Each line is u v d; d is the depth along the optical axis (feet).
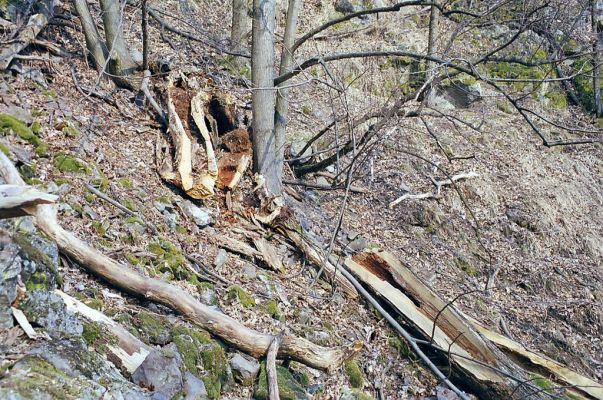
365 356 20.80
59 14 27.30
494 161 37.78
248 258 21.77
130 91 25.95
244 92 31.27
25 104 20.54
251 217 23.43
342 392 18.02
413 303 22.82
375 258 23.73
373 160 33.45
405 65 41.04
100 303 14.85
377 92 38.96
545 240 33.73
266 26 24.11
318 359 17.31
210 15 38.96
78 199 17.95
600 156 42.65
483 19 44.68
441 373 20.07
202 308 16.47
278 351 17.20
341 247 25.32
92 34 25.45
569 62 48.34
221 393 15.61
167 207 21.24
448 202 33.19
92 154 20.67
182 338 15.51
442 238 31.07
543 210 35.17
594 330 28.53
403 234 29.91
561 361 25.94
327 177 31.04
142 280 16.16
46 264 13.76
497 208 34.42
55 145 19.67
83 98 23.53
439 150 36.55
